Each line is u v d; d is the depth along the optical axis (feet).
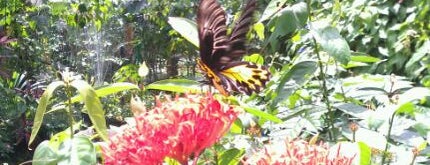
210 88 1.58
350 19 3.55
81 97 1.42
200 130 1.26
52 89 1.35
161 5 7.92
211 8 1.60
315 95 2.08
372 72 3.41
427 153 1.59
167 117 1.26
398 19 3.52
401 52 3.42
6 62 7.26
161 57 8.63
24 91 7.00
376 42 3.56
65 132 1.46
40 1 7.43
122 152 1.24
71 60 8.70
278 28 1.76
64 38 8.65
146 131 1.25
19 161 6.91
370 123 1.47
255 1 1.61
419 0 3.42
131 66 6.35
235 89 1.59
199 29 1.61
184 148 1.25
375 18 3.52
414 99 1.45
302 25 1.75
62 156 1.32
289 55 3.36
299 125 1.83
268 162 1.24
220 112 1.28
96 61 8.84
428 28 3.39
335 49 1.65
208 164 1.65
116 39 8.93
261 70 1.63
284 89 1.79
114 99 7.39
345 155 1.34
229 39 1.60
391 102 1.82
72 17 7.09
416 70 3.31
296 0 2.09
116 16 8.51
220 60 1.60
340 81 2.01
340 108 1.77
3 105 6.73
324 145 1.39
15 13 7.32
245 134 1.86
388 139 1.51
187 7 7.66
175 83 1.68
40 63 7.67
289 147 1.26
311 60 1.85
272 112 1.95
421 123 1.48
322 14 3.40
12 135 7.14
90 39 8.83
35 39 7.84
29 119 7.13
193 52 7.67
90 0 7.03
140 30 8.59
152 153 1.23
